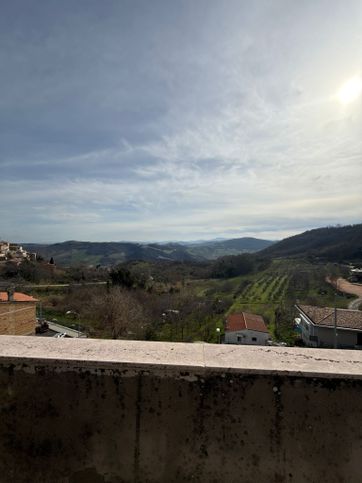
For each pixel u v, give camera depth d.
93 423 0.89
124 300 23.09
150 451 0.87
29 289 32.44
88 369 0.90
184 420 0.87
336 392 0.83
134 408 0.88
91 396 0.89
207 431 0.86
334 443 0.83
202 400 0.86
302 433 0.84
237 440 0.85
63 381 0.91
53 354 0.94
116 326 21.53
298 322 25.45
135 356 0.92
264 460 0.85
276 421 0.85
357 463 0.83
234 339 22.06
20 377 0.92
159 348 1.00
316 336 21.17
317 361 0.91
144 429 0.88
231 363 0.88
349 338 20.59
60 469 0.91
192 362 0.88
